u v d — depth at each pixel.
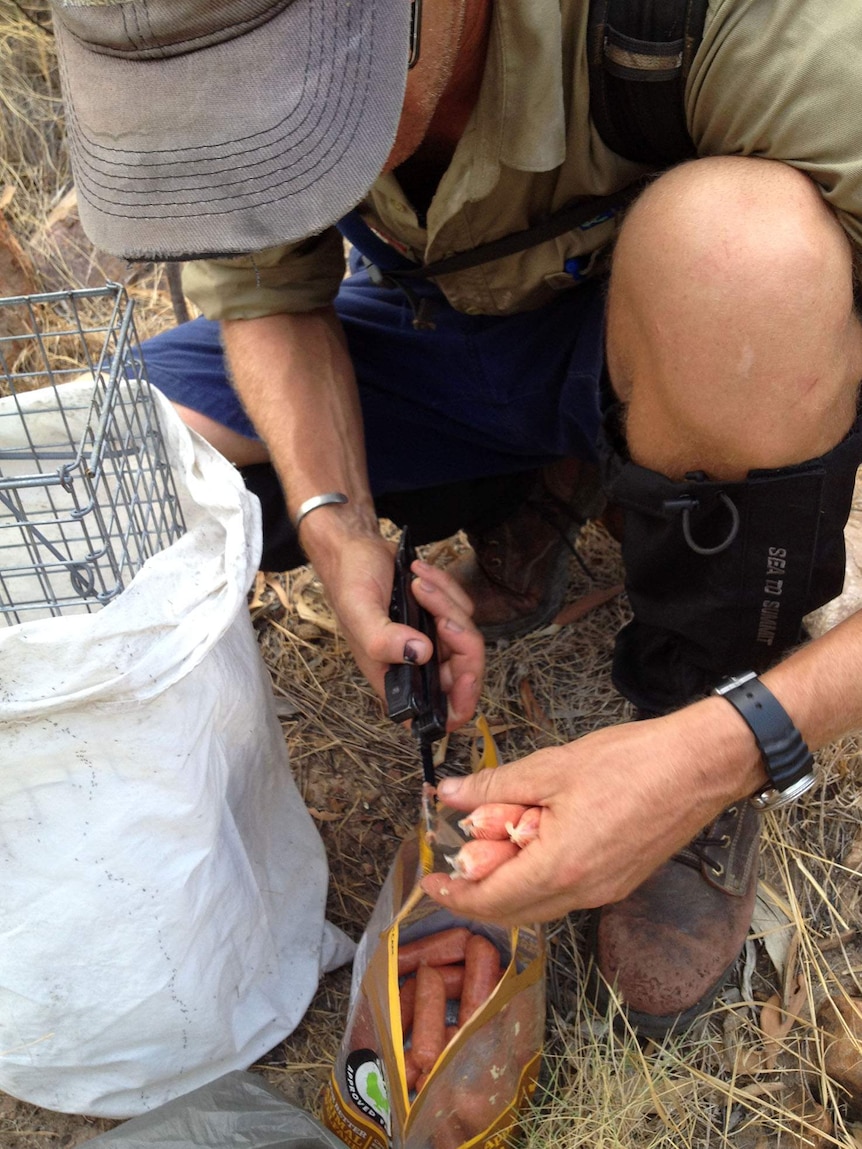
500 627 1.75
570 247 1.24
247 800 1.20
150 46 0.85
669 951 1.25
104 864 0.98
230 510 1.00
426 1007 1.11
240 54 0.85
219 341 1.55
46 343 2.35
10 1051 1.12
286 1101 1.09
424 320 1.42
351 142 0.86
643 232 1.01
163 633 0.90
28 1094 1.18
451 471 1.62
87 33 0.86
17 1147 1.24
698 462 1.09
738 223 0.95
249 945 1.19
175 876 1.03
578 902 0.95
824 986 1.28
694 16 0.97
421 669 1.12
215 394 1.52
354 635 1.20
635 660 1.38
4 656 0.84
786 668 0.96
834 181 0.96
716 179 0.98
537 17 0.98
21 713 0.86
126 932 1.03
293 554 1.65
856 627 0.97
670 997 1.24
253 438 1.54
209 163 0.87
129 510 1.07
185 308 2.25
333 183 0.87
